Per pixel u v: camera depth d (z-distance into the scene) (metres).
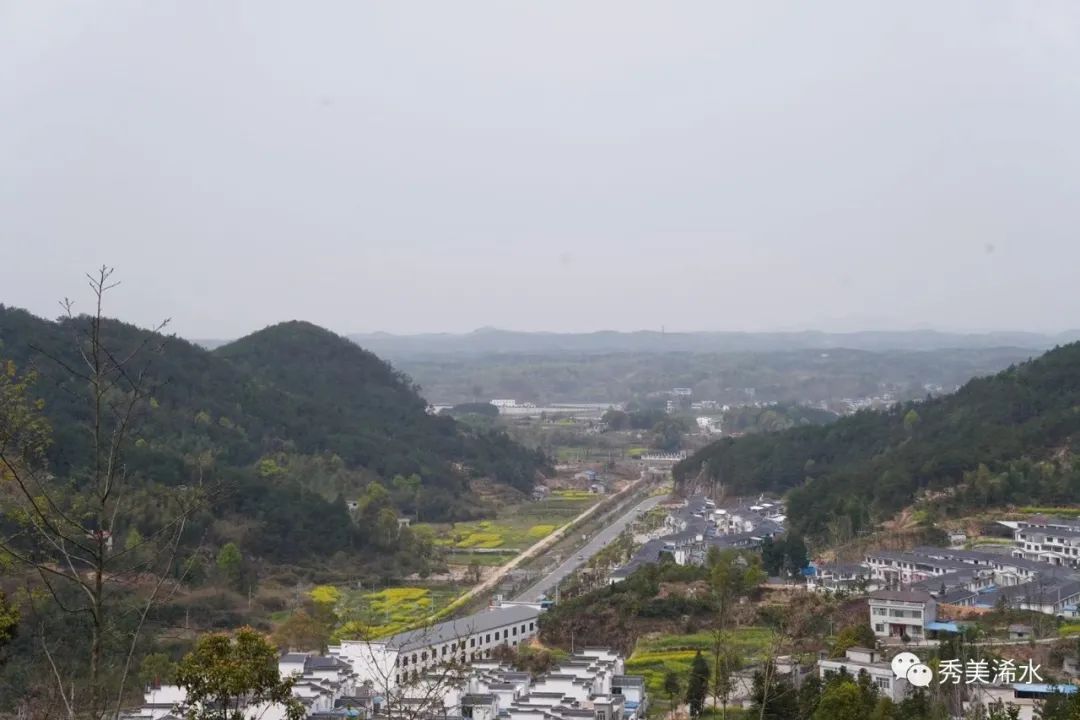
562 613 115.62
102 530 28.72
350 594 136.88
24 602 53.84
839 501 155.88
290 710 49.62
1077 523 132.25
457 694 75.88
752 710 67.00
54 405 124.19
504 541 187.12
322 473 188.50
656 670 96.06
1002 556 122.94
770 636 99.94
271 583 133.12
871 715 63.41
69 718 28.77
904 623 97.94
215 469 151.50
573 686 81.88
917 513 147.38
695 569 123.56
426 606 129.75
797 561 128.00
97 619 28.20
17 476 28.44
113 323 181.00
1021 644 88.94
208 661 46.66
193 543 128.88
